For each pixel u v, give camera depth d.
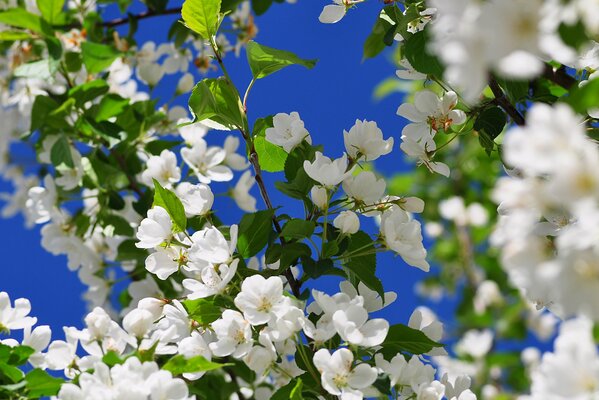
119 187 1.75
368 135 1.39
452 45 0.98
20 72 1.71
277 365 1.33
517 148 1.00
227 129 1.42
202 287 1.33
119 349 1.34
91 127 1.71
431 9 1.41
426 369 1.33
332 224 1.38
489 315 2.33
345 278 1.41
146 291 1.68
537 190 1.11
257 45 1.40
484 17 0.97
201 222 1.39
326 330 1.30
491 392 2.12
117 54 1.75
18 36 1.75
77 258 1.76
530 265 1.11
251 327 1.32
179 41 1.83
